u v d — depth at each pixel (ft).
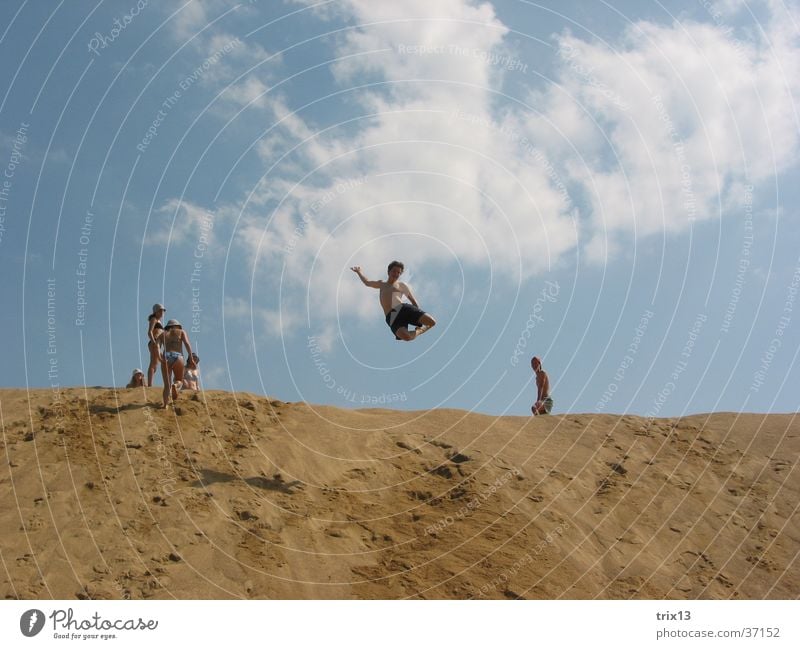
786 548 45.27
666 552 43.86
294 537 39.65
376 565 38.93
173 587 35.35
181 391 53.06
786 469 52.31
